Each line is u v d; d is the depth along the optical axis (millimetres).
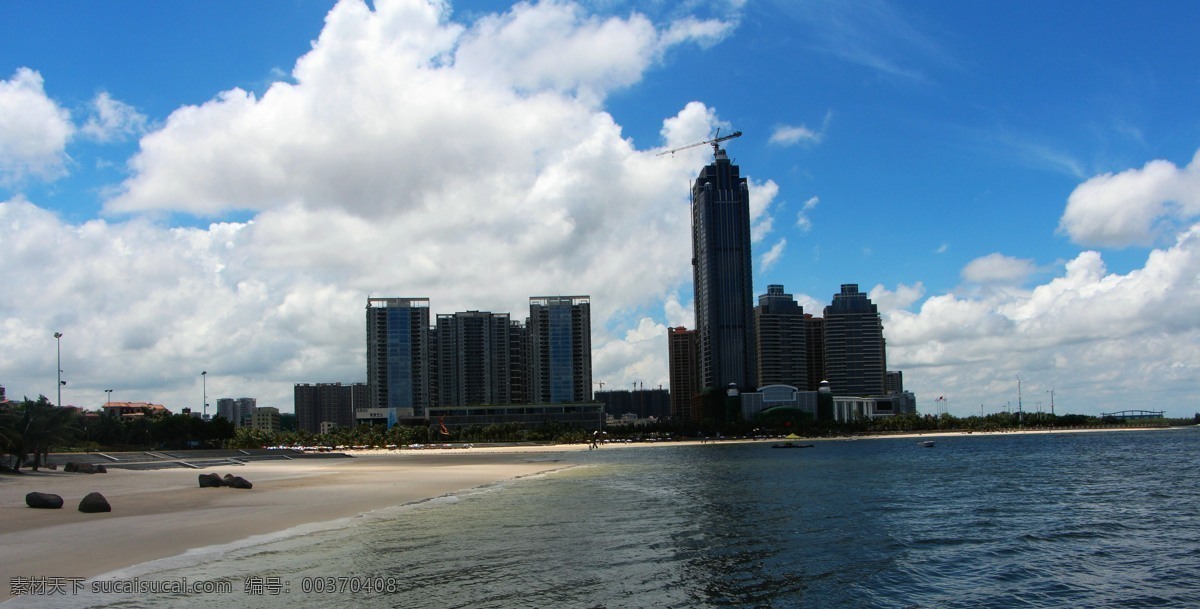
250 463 152000
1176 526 55031
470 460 171250
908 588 36188
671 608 31812
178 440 199750
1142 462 131375
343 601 31375
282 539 45438
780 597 34094
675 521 56031
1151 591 36188
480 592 33312
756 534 50156
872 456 165875
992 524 55656
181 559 38719
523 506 65250
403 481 94812
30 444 99375
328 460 171500
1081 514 61500
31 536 44625
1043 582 37750
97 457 138000
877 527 53875
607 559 41000
